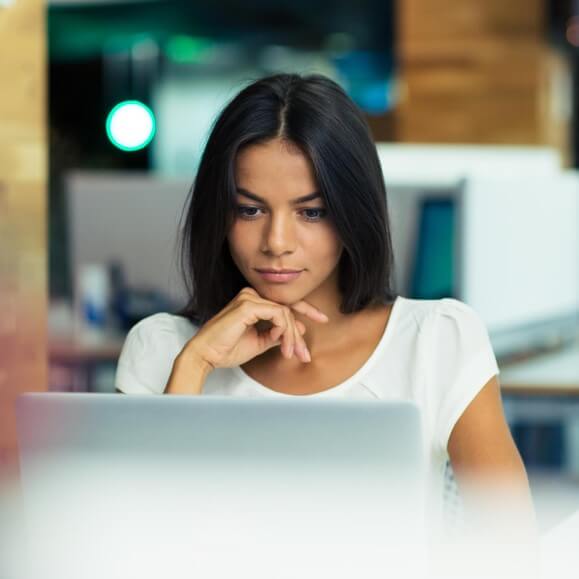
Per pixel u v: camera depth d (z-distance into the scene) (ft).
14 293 8.84
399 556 4.58
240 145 6.57
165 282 18.71
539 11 27.61
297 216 6.68
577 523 6.73
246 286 7.56
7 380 8.77
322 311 7.14
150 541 4.76
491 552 5.36
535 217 15.62
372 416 4.55
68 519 4.86
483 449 6.81
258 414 4.62
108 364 17.30
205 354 6.85
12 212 8.85
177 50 43.68
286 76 6.73
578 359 15.58
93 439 4.79
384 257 6.92
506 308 15.16
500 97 27.84
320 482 4.60
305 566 4.63
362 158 6.66
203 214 6.88
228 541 4.68
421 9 27.96
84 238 19.06
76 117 43.62
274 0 35.88
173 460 4.70
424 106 28.17
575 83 33.24
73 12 36.19
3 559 5.02
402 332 7.14
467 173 16.79
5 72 8.78
